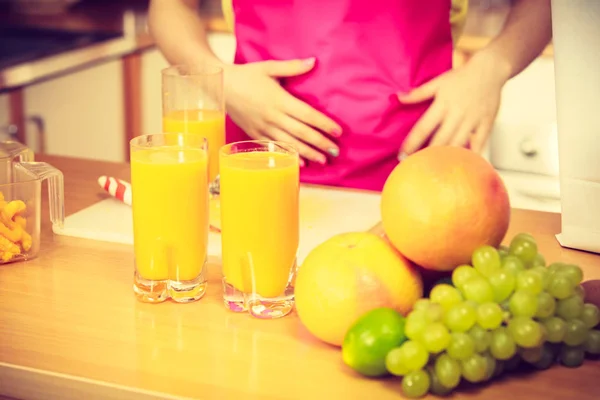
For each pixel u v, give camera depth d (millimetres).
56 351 956
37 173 1139
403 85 1457
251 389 904
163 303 1048
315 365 942
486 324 877
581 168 1123
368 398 896
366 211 1288
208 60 1501
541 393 907
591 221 1141
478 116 1448
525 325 881
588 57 1071
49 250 1172
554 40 1085
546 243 1185
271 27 1479
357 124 1474
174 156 1022
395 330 901
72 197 1339
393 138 1479
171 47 1549
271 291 1013
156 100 2812
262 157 1014
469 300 893
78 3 3064
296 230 1014
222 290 1078
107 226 1224
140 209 1027
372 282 934
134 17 2902
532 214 1279
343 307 931
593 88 1084
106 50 2582
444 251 934
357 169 1495
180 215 1022
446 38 1493
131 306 1041
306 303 951
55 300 1051
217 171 1375
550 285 915
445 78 1437
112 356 950
